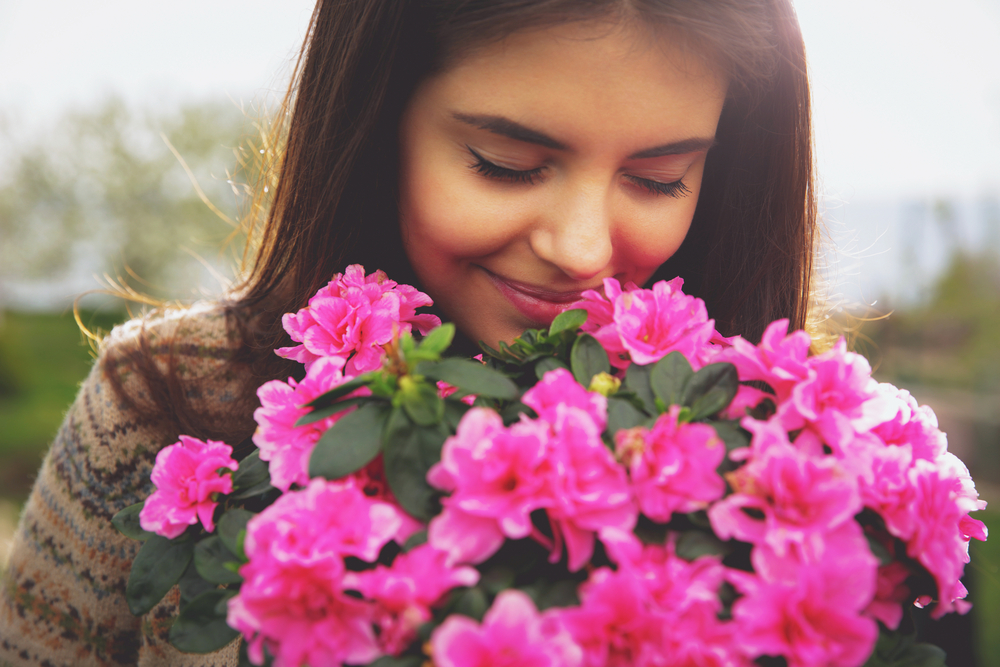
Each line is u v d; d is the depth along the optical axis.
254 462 0.48
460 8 0.50
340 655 0.41
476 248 0.54
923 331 4.93
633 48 0.50
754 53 0.53
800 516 0.42
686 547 0.42
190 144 5.94
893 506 0.43
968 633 0.68
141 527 0.48
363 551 0.42
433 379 0.44
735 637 0.41
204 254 5.64
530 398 0.44
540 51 0.50
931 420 0.49
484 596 0.42
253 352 0.60
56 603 0.58
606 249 0.52
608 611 0.41
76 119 6.05
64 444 0.60
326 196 0.59
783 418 0.44
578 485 0.42
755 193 0.64
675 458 0.42
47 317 6.98
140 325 0.61
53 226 6.02
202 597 0.45
